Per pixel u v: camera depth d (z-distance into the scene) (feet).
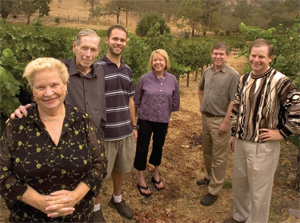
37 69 5.74
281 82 8.80
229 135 11.80
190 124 22.91
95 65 8.98
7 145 5.78
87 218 6.72
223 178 12.13
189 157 16.76
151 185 13.56
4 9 195.72
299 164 13.33
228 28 242.37
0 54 13.67
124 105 10.10
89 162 6.26
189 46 44.09
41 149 5.78
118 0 235.20
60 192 5.97
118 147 10.32
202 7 237.86
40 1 207.31
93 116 8.57
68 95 8.39
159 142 12.76
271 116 9.06
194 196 12.87
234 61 76.48
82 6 297.53
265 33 18.79
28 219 6.14
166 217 11.43
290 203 12.38
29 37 16.47
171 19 294.66
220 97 11.55
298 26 17.92
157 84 12.08
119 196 11.34
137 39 23.44
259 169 9.37
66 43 18.29
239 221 10.80
